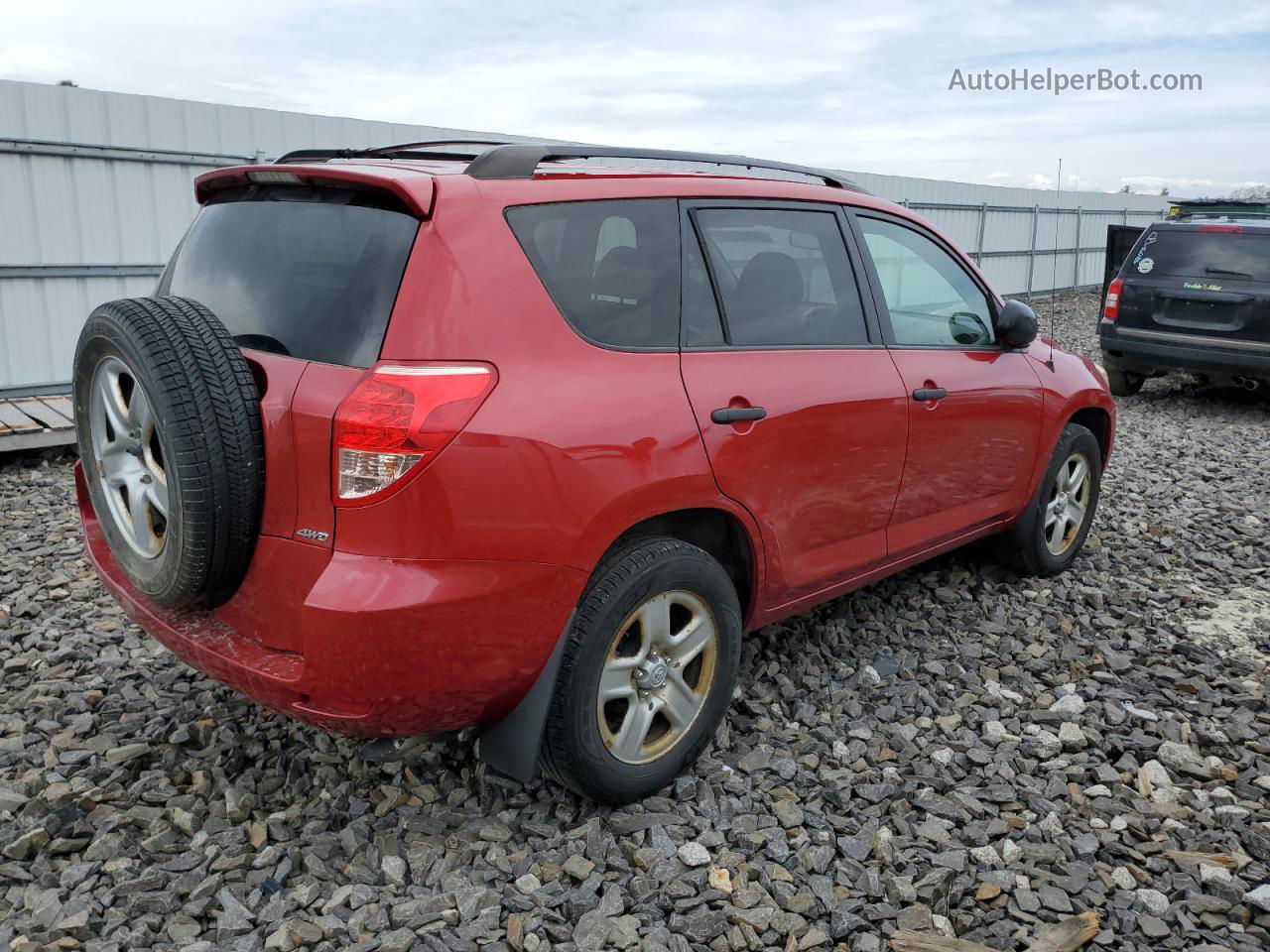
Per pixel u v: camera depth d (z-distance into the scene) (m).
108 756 3.20
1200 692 3.94
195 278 2.97
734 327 3.24
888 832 2.97
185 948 2.44
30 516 5.89
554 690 2.75
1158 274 10.45
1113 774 3.31
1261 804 3.20
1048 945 2.54
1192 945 2.59
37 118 9.14
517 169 2.82
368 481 2.41
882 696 3.82
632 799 3.01
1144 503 6.71
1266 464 8.12
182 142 10.16
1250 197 13.51
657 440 2.85
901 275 4.02
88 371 2.73
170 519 2.53
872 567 3.89
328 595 2.42
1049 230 24.58
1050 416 4.68
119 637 4.16
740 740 3.46
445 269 2.54
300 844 2.84
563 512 2.62
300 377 2.53
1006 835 3.01
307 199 2.80
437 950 2.46
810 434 3.35
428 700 2.58
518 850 2.84
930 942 2.52
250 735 3.39
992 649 4.30
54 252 9.45
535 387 2.61
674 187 3.19
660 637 2.99
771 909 2.61
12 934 2.47
